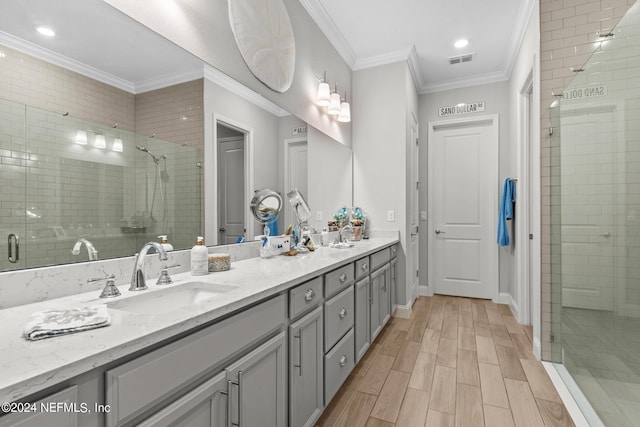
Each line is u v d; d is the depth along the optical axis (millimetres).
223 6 1617
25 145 891
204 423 854
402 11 2566
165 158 1336
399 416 1612
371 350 2383
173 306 1151
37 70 918
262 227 1987
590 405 1654
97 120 1079
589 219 1750
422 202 4027
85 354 578
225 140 1667
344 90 3188
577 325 1862
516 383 1915
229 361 953
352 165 3381
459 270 3918
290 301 1275
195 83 1468
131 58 1187
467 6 2500
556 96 2113
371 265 2320
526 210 2949
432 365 2143
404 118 3180
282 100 2154
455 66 3533
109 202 1122
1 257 850
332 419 1592
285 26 2131
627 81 1429
